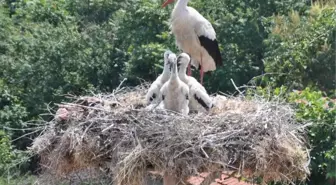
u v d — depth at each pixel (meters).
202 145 5.69
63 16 19.17
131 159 5.67
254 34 15.11
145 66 15.41
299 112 9.32
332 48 12.65
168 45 14.84
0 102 16.61
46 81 16.44
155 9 16.02
